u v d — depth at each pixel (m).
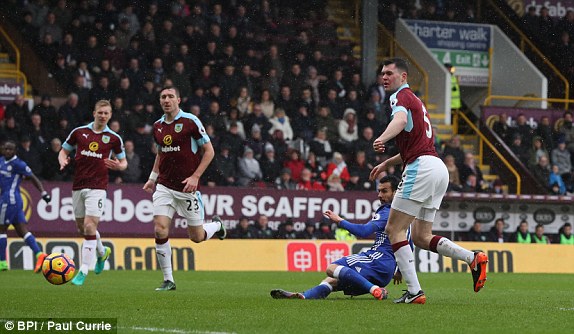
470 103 58.62
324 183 43.28
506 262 40.88
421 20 56.62
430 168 16.98
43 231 37.47
